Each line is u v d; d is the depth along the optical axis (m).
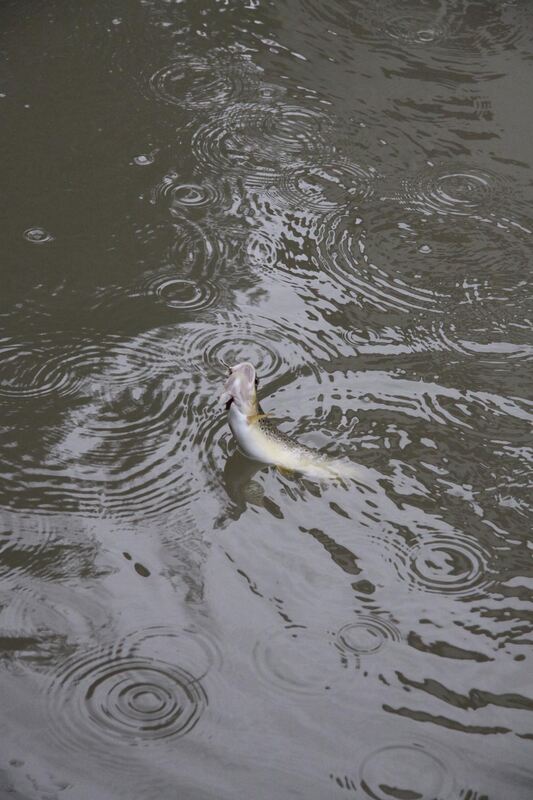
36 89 7.59
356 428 4.96
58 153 6.97
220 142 7.21
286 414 5.03
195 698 3.71
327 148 7.24
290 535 4.40
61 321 5.59
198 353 5.41
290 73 8.02
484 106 7.77
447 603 4.12
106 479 4.63
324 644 3.93
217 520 4.45
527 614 4.09
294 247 6.29
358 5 8.81
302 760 3.49
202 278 5.98
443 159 7.19
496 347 5.59
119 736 3.56
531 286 6.08
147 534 4.38
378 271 6.14
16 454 4.74
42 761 3.47
